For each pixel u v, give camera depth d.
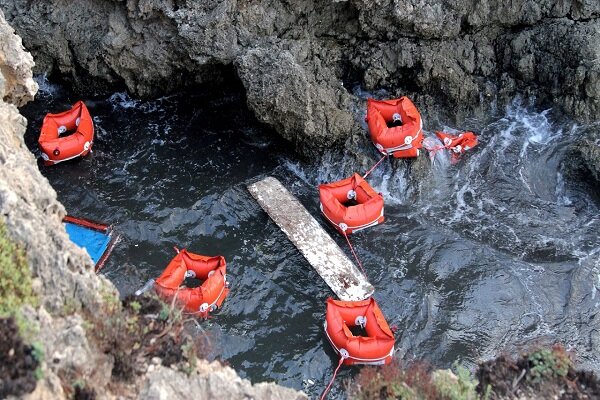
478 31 16.73
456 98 16.72
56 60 16.88
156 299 9.57
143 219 14.69
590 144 15.36
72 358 7.93
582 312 13.47
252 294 13.61
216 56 15.76
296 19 16.19
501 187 15.72
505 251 14.52
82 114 15.77
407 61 16.38
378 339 12.19
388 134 15.18
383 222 14.95
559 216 15.19
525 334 13.12
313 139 15.50
